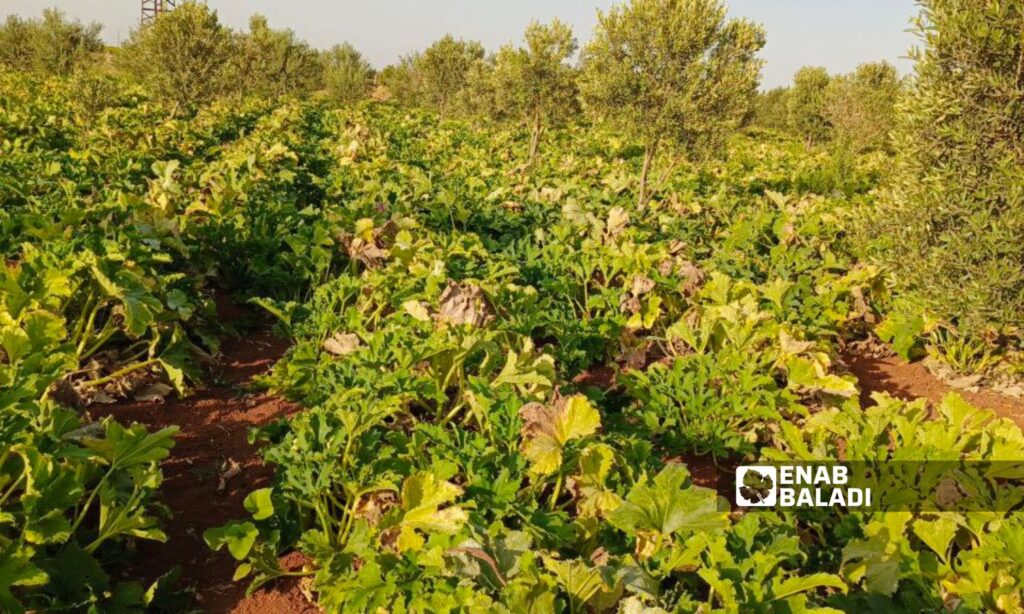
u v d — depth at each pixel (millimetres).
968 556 3426
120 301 5609
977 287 6711
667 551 3281
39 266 5164
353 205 9430
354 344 5441
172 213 8117
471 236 8820
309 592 3543
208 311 6449
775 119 38688
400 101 41281
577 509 3986
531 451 3809
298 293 7461
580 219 10305
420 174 12547
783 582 2926
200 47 21500
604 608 2949
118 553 3580
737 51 12078
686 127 12078
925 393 6891
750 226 10281
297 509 3967
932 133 6980
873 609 3193
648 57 11961
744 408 5086
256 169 11688
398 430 4410
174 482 4395
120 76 37125
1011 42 6457
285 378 5387
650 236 10734
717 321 6379
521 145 23234
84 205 7582
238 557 3395
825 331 7188
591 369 6691
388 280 6754
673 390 5266
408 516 3514
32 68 36312
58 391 4312
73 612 3033
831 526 4051
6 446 3174
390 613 3145
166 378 5609
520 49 19547
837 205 13656
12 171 8914
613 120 12500
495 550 3119
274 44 37062
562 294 7527
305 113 29031
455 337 5043
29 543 3045
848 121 23250
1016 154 6664
